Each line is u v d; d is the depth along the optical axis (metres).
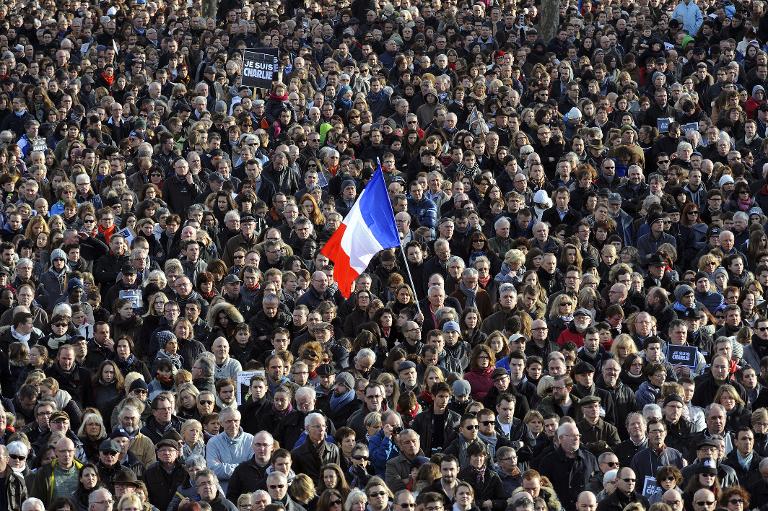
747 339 67.69
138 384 59.66
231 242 78.25
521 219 80.94
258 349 67.25
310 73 109.12
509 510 50.09
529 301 70.12
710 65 112.94
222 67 107.69
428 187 85.75
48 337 65.81
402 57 108.81
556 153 93.31
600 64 107.69
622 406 60.97
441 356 64.06
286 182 87.94
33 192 82.25
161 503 54.47
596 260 77.44
